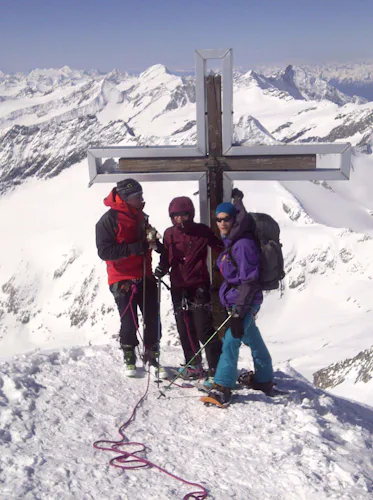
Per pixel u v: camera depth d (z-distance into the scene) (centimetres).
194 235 649
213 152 689
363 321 11856
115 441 513
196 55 662
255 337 647
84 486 427
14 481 422
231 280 604
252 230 595
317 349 10162
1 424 521
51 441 503
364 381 4491
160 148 690
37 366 682
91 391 630
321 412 637
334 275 14488
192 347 678
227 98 671
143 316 694
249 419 566
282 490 430
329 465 454
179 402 617
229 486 438
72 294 19800
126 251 648
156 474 454
